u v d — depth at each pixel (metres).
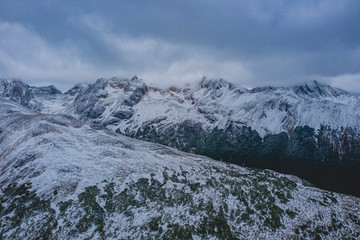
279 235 43.97
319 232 45.66
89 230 39.97
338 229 47.09
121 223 42.56
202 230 42.28
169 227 42.38
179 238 39.88
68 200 46.00
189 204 49.88
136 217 44.50
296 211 52.16
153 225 42.47
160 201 50.38
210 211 47.88
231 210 49.72
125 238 38.91
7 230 38.41
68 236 38.09
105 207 46.28
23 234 37.72
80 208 44.38
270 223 47.03
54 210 42.97
